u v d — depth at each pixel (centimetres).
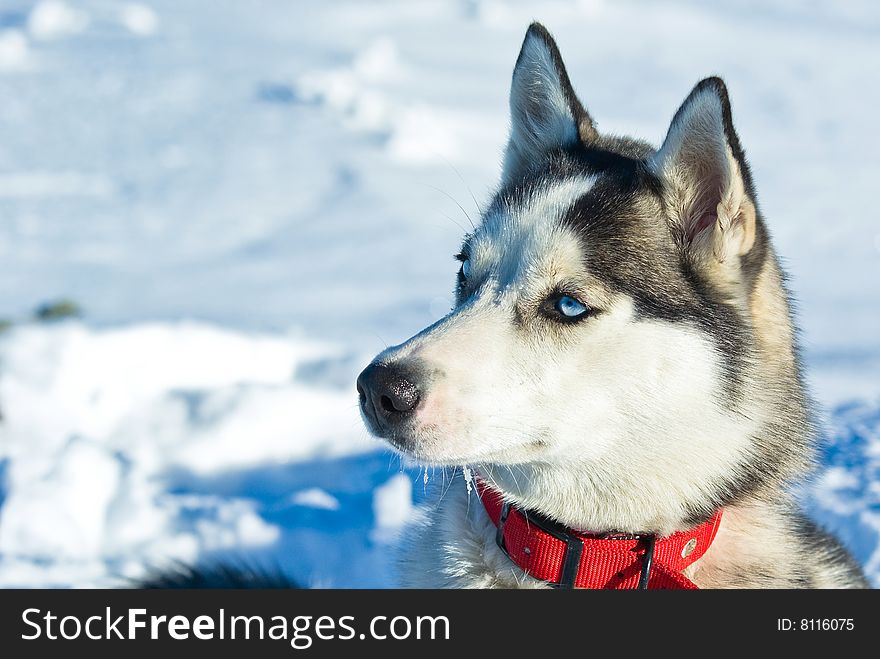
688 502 312
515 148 381
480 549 332
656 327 306
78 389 737
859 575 391
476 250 335
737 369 311
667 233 319
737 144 306
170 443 661
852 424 648
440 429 297
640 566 319
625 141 377
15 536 533
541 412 305
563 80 371
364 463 633
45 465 574
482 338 307
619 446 306
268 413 684
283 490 605
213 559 500
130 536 538
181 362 801
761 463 317
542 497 317
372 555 516
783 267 365
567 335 307
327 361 825
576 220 318
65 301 1195
